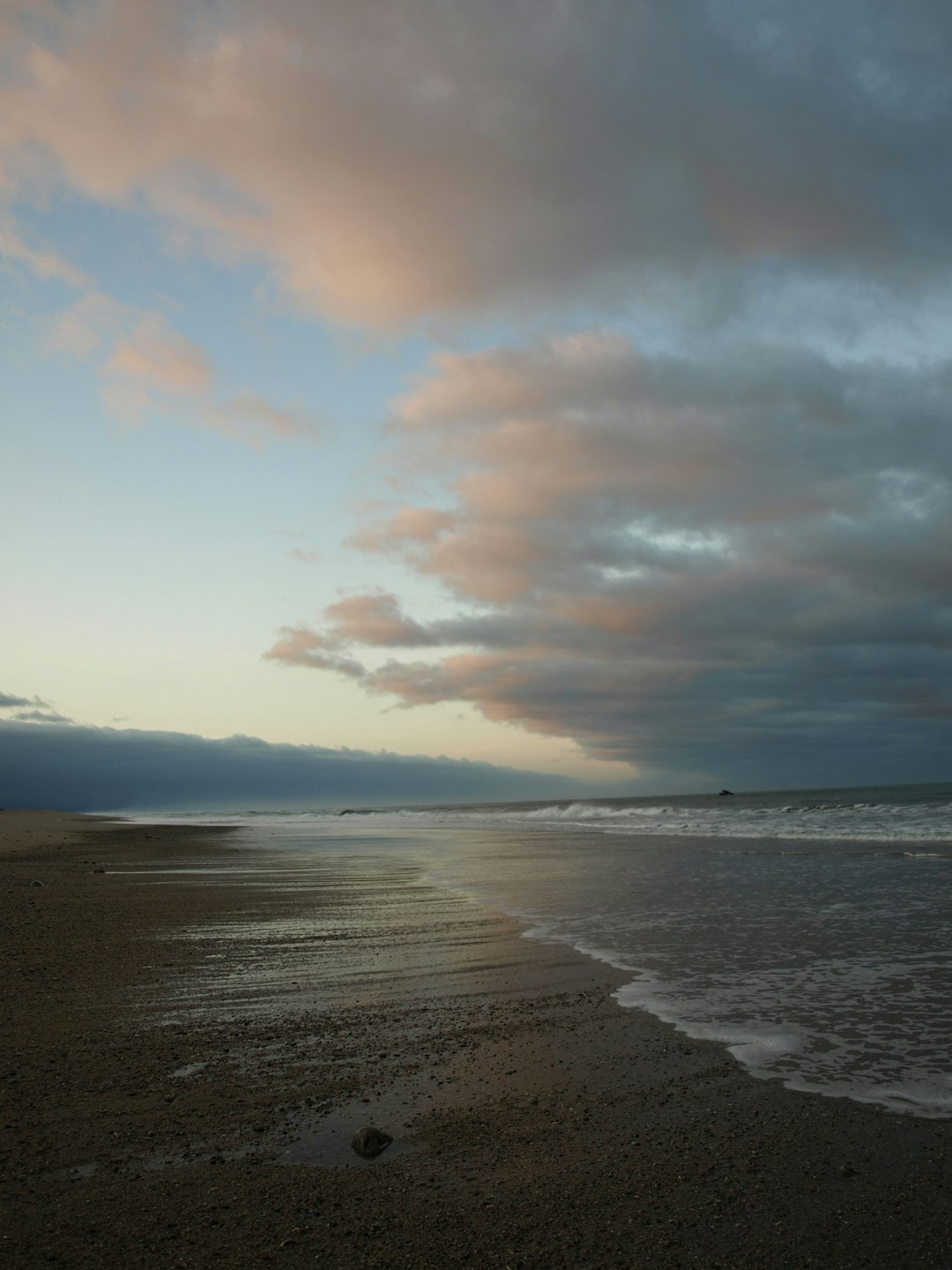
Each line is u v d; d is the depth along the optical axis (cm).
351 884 1806
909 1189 411
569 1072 588
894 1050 629
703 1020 715
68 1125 491
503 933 1151
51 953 1008
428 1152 457
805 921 1200
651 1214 388
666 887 1617
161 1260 344
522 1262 346
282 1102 530
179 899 1546
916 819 3500
